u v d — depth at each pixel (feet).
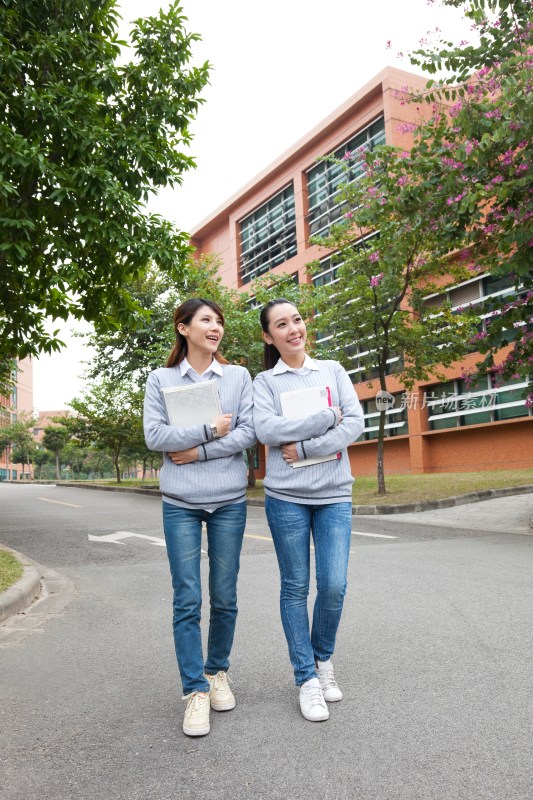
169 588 20.66
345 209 50.26
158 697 10.90
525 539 28.91
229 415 9.96
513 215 28.02
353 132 95.86
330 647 10.37
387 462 94.84
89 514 49.55
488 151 27.58
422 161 29.53
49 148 29.32
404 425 91.04
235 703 10.32
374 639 13.53
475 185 27.99
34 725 9.81
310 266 57.88
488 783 7.43
